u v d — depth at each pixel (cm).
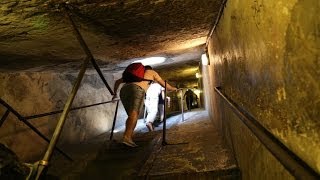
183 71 1136
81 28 296
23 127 459
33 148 474
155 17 296
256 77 183
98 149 484
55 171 375
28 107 482
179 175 302
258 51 171
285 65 127
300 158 119
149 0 241
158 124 774
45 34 296
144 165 347
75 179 352
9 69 434
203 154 366
